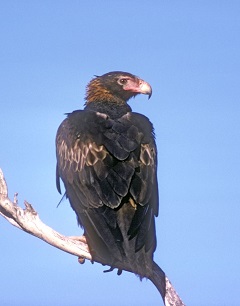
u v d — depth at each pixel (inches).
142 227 498.9
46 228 520.4
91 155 544.1
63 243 523.2
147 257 486.9
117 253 489.7
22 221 521.3
